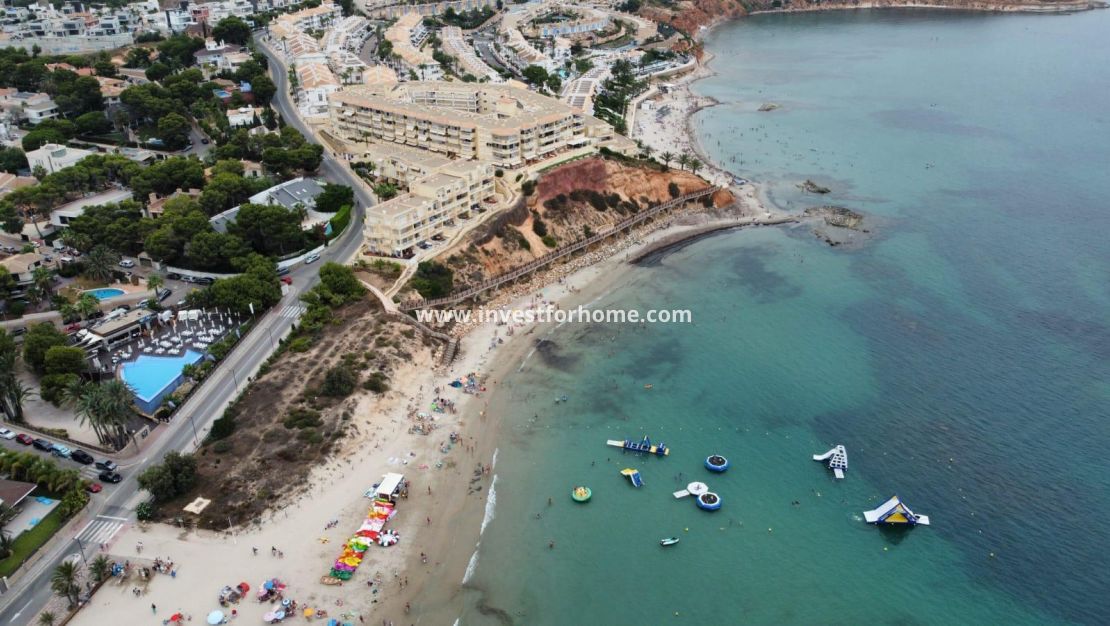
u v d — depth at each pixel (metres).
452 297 160.50
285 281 160.12
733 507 112.88
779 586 100.19
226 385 129.75
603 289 176.75
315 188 190.38
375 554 102.06
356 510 108.62
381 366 135.50
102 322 141.50
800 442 125.88
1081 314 160.50
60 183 181.38
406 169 196.50
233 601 92.75
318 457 115.88
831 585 100.19
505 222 184.25
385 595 96.12
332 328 144.75
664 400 136.62
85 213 170.25
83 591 92.50
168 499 105.75
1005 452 122.00
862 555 104.50
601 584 100.31
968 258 187.50
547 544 106.06
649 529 109.06
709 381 142.00
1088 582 99.19
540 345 153.38
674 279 181.12
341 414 123.94
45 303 149.62
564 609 96.50
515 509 111.88
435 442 124.25
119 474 109.69
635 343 154.50
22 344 136.88
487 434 127.12
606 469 120.38
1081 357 145.50
